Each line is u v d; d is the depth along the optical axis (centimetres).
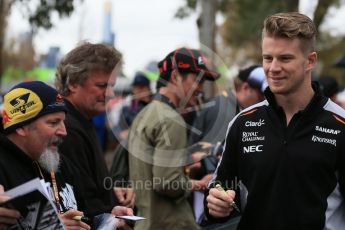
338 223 319
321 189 315
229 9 1952
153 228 427
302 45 315
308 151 316
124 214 358
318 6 1342
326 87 714
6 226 270
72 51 395
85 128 387
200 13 1011
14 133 307
